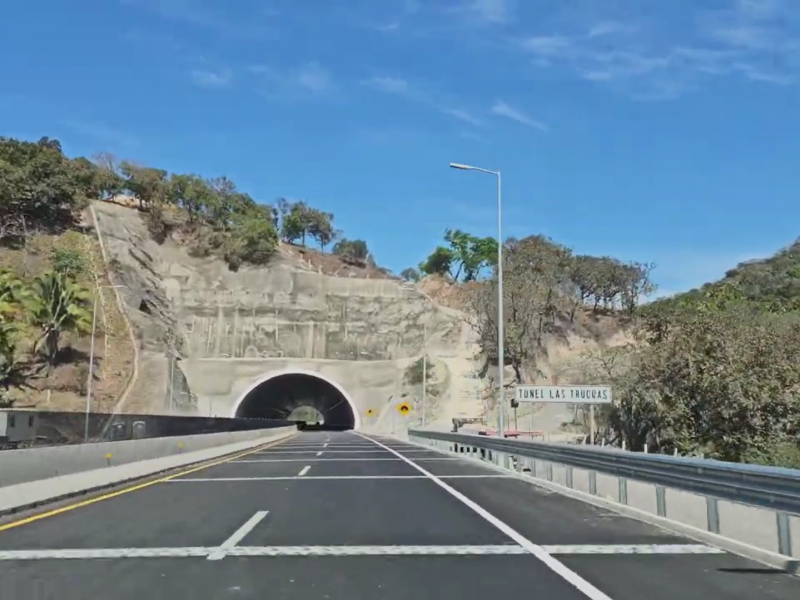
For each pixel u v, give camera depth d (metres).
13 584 6.85
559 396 26.45
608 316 102.88
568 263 101.69
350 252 142.38
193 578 7.11
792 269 99.00
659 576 7.18
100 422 24.38
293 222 139.25
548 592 6.53
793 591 6.56
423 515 11.59
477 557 8.15
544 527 10.37
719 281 108.44
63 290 69.25
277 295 92.19
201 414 80.31
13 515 11.58
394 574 7.29
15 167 86.56
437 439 36.12
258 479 18.23
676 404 34.22
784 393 32.03
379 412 84.88
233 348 89.56
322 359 89.81
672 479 10.27
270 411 105.81
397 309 94.62
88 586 6.78
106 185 100.56
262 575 7.25
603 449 13.22
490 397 79.69
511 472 19.81
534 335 86.75
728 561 7.92
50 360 67.19
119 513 11.81
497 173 30.72
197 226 98.31
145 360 73.69
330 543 9.05
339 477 18.78
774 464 29.34
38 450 13.62
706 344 34.06
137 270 86.75
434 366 84.50
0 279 66.75
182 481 17.73
